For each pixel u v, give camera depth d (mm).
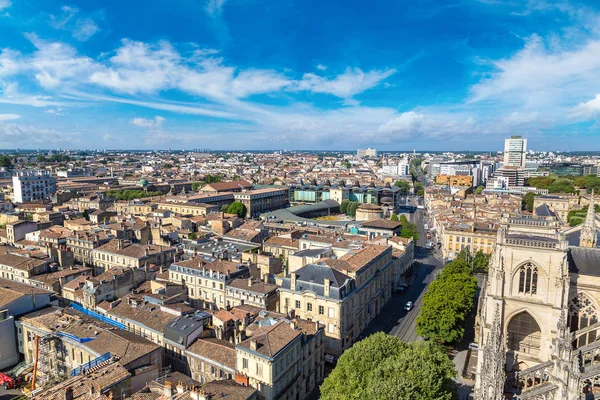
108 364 85688
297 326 104562
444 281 136500
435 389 73375
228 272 142625
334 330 120062
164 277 153125
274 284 143375
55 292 142250
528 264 85375
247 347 90312
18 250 176250
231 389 77562
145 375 88188
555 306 82562
